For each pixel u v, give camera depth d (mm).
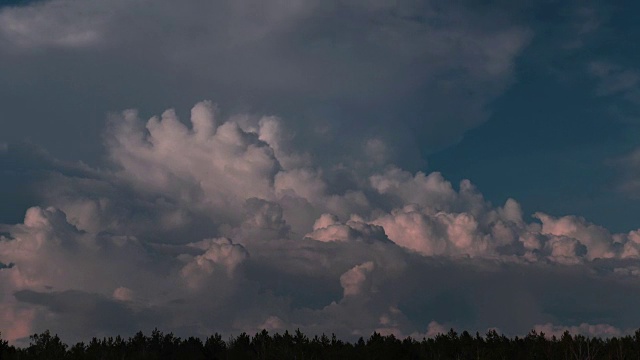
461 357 103688
